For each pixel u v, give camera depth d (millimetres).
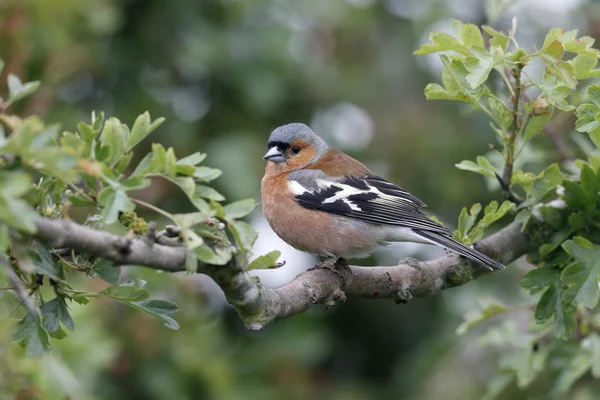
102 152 5215
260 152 13125
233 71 13469
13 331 5926
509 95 7637
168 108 13227
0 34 11289
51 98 11914
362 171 9844
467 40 6617
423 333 14875
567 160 9117
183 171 5125
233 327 13906
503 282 13656
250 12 13789
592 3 13773
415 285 7816
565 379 8016
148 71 13406
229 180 12656
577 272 6629
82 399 8273
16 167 4559
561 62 6391
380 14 15383
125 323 11641
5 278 4719
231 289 5637
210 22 13672
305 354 13391
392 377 14484
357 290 7438
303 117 14195
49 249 5547
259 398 12672
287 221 9383
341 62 14836
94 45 12656
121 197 4930
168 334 11953
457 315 13656
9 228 4637
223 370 12156
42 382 7117
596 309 9180
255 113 13758
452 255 8195
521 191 13836
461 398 12688
